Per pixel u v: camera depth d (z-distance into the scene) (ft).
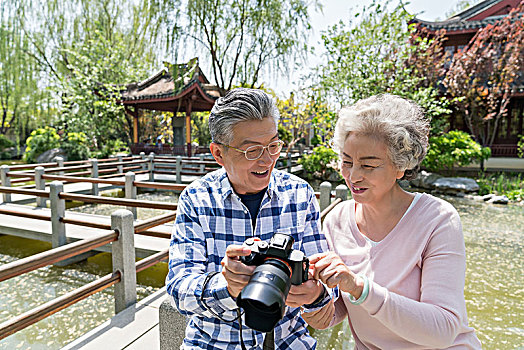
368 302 3.00
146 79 46.50
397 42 32.63
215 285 3.15
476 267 14.30
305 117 53.11
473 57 37.50
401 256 3.51
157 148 42.14
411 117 3.45
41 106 49.60
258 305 2.35
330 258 3.16
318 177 39.83
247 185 3.66
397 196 3.75
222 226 3.79
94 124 46.06
